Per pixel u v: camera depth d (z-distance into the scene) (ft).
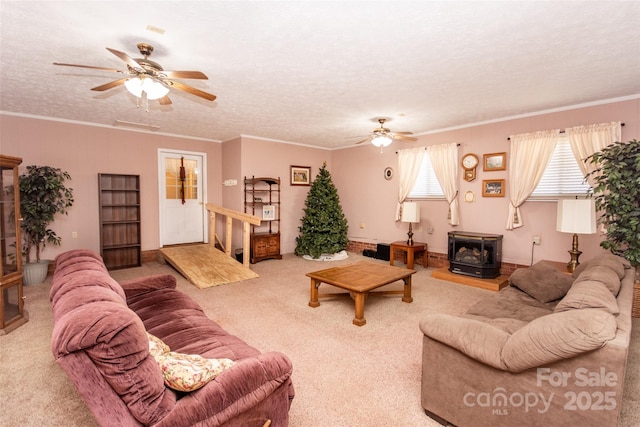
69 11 6.63
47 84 11.00
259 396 4.37
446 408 5.63
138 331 3.57
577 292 5.69
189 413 3.74
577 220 10.92
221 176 21.98
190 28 7.35
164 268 17.37
